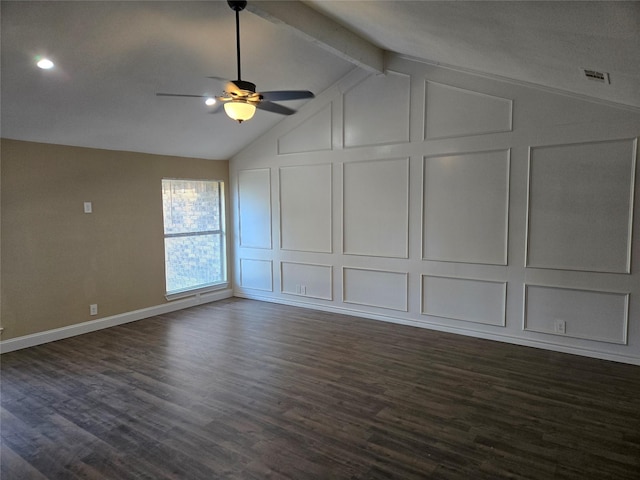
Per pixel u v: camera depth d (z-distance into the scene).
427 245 4.65
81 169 4.62
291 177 5.68
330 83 5.12
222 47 3.75
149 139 4.97
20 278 4.18
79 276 4.66
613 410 2.86
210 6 3.19
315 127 5.38
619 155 3.54
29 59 3.14
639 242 3.52
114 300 5.01
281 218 5.86
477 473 2.22
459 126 4.33
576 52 2.15
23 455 2.43
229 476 2.22
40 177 4.28
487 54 3.06
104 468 2.31
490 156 4.18
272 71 4.44
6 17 2.72
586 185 3.71
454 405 2.95
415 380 3.37
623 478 2.16
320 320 5.14
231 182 6.36
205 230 6.14
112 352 4.09
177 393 3.19
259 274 6.22
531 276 4.05
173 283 5.73
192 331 4.75
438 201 4.53
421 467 2.27
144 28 3.22
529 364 3.67
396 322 4.97
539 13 1.73
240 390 3.23
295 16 3.46
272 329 4.79
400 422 2.73
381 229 4.97
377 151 4.90
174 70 3.84
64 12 2.84
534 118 3.90
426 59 4.41
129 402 3.06
